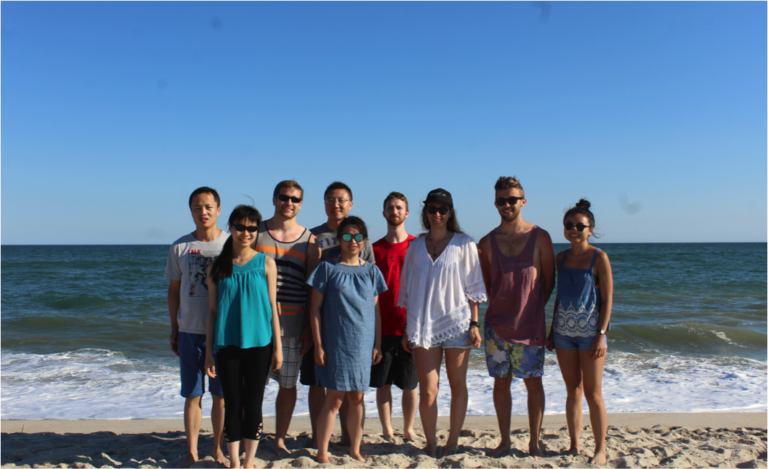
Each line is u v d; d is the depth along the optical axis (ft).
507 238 12.73
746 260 147.54
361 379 11.57
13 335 38.17
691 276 92.22
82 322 43.37
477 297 12.09
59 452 13.82
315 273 11.77
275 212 12.77
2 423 18.67
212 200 12.05
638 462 11.96
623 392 23.56
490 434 15.56
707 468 11.87
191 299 11.68
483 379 25.27
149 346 34.83
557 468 11.31
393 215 13.84
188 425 11.78
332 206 13.42
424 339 11.98
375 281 12.05
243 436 10.84
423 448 13.21
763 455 13.00
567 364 12.25
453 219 13.03
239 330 10.72
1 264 131.95
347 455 12.44
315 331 11.63
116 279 90.12
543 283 12.87
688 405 21.42
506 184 12.48
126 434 16.75
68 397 22.86
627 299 61.31
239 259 11.12
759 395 22.79
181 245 12.08
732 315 47.60
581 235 12.07
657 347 34.32
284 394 12.58
